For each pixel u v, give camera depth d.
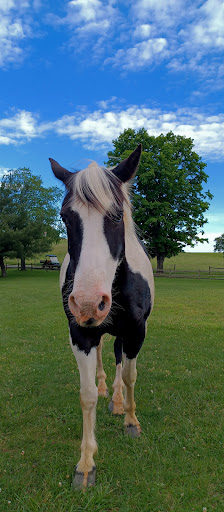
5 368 5.18
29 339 7.12
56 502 2.25
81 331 2.43
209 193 29.81
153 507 2.20
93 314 1.83
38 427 3.31
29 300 13.40
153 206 26.11
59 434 3.17
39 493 2.34
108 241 2.05
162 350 6.13
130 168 2.41
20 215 31.88
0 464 2.69
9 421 3.41
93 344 2.50
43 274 32.47
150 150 28.66
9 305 12.03
